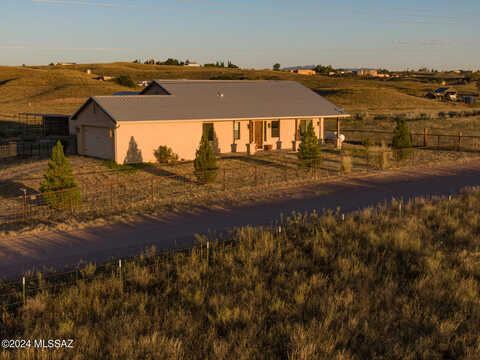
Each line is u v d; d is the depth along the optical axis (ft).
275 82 139.23
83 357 24.79
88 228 50.78
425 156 105.70
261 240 43.86
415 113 241.96
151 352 25.04
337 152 110.93
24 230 49.55
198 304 31.22
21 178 78.89
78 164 91.30
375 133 157.69
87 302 31.65
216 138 109.19
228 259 39.14
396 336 27.12
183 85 120.37
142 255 40.24
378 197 66.59
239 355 24.77
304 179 79.46
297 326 27.58
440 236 46.98
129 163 93.56
